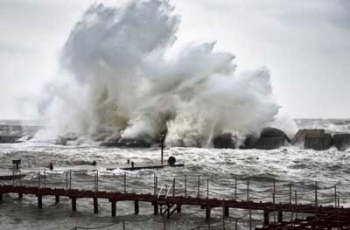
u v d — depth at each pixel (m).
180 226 45.97
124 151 123.06
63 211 52.06
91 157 107.06
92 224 46.94
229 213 50.75
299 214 50.28
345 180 76.25
